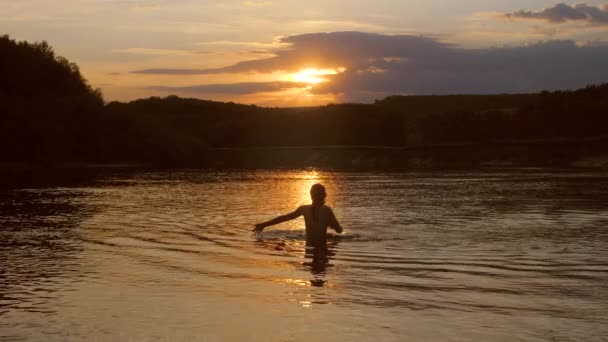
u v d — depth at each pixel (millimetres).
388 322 5059
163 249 8828
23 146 40844
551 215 13273
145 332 4816
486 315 5270
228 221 12219
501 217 12977
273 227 11320
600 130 56344
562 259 8031
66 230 10820
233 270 7270
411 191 20516
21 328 4938
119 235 10219
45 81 52250
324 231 9680
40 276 6910
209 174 33094
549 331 4809
